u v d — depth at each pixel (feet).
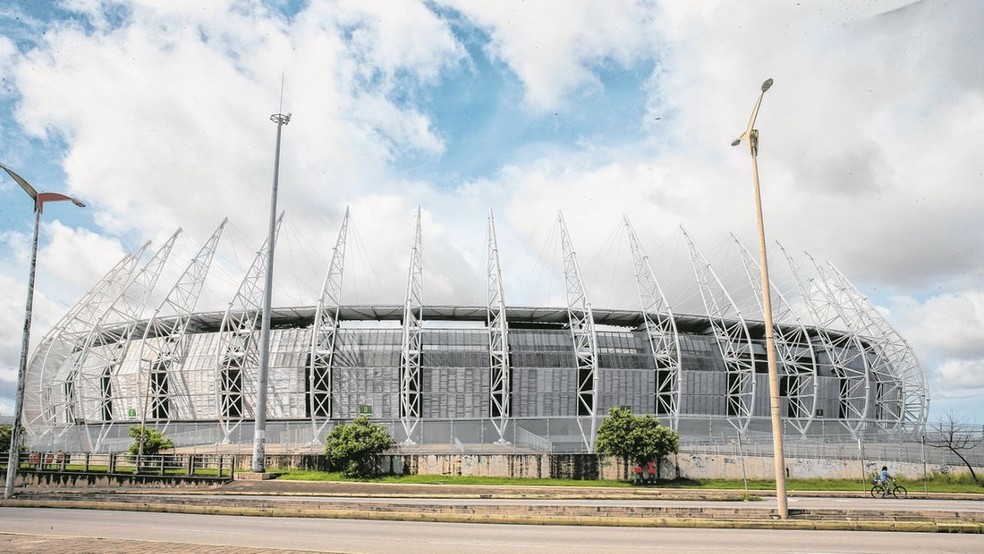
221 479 123.85
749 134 81.46
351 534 65.82
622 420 163.94
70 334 282.36
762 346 287.89
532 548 56.85
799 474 162.30
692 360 271.69
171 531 68.23
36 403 285.02
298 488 119.03
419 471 161.58
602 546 57.98
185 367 262.06
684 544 59.36
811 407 282.36
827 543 60.34
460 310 266.36
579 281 261.03
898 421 285.02
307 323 280.51
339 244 268.82
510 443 226.79
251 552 52.21
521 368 255.29
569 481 157.07
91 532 68.03
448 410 253.65
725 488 147.64
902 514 75.31
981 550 57.06
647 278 274.98
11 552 52.54
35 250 111.86
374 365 255.70
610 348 268.62
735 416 263.49
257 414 131.85
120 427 261.03
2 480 133.18
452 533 66.59
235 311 265.13
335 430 162.81
